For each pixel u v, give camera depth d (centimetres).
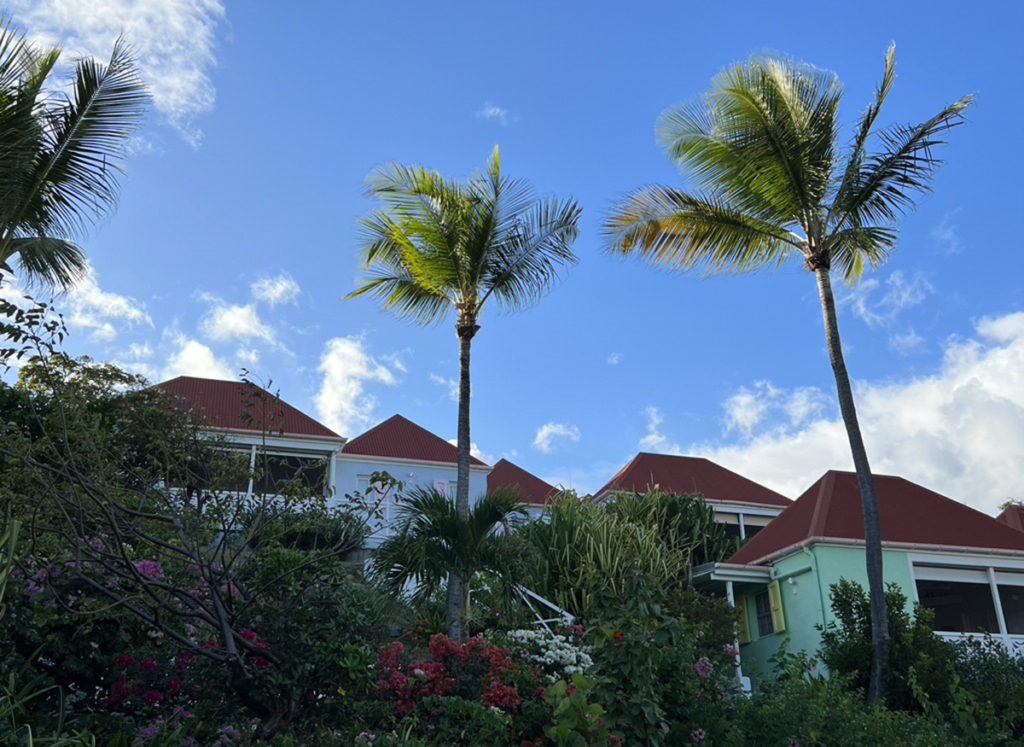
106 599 754
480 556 1145
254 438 2447
